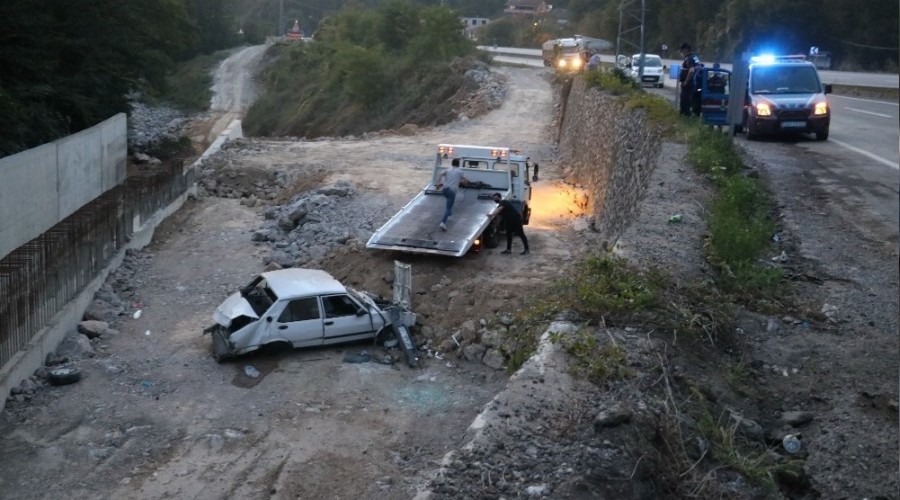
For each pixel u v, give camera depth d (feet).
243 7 535.19
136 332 53.88
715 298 37.06
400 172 102.12
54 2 105.40
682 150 62.08
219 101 262.67
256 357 48.85
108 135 82.69
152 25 129.08
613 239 51.01
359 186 92.99
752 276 40.47
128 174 109.50
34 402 42.68
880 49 225.97
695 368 31.37
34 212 63.00
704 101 85.15
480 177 71.46
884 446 27.14
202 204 94.68
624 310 34.27
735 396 30.48
